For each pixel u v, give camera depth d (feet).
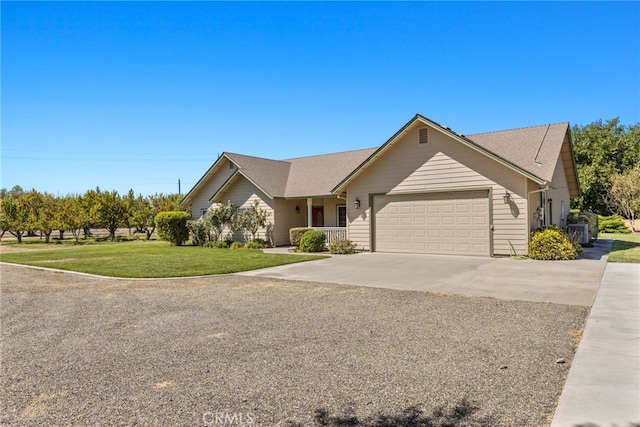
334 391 12.66
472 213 49.62
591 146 122.21
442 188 51.52
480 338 17.66
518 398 11.93
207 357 15.97
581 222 71.05
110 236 105.91
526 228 46.14
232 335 18.89
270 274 38.06
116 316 23.12
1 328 20.98
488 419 10.75
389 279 34.14
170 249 68.33
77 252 65.00
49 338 19.02
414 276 35.37
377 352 16.16
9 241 102.68
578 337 17.53
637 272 34.17
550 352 15.76
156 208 105.40
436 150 52.06
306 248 60.29
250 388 13.00
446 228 51.47
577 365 14.29
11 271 44.06
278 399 12.19
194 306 25.26
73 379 13.99
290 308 24.21
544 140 53.21
